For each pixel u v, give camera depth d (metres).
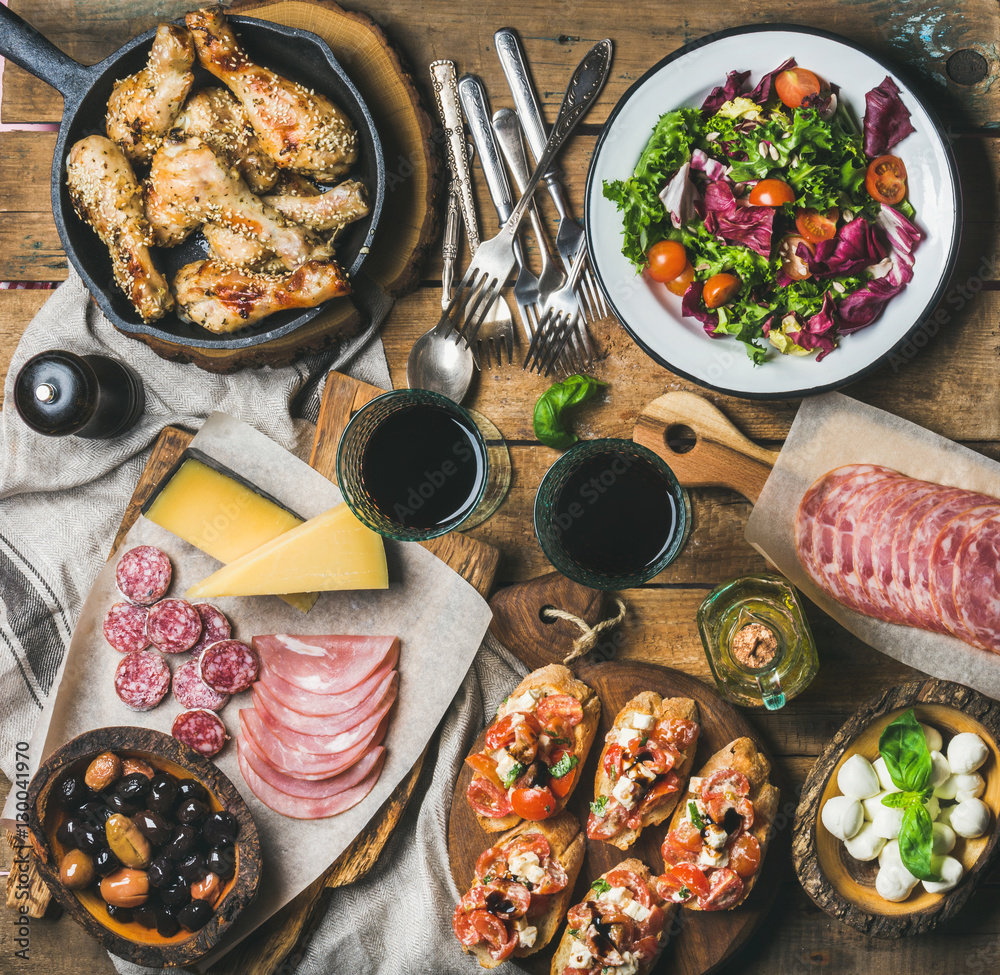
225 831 1.46
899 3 1.58
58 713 1.64
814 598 1.60
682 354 1.52
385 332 1.68
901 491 1.54
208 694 1.63
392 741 1.62
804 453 1.59
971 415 1.61
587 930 1.43
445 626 1.62
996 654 1.54
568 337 1.63
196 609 1.64
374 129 1.45
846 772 1.47
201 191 1.49
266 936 1.58
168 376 1.70
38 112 1.69
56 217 1.49
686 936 1.52
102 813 1.51
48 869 1.47
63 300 1.69
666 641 1.64
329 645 1.63
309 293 1.49
